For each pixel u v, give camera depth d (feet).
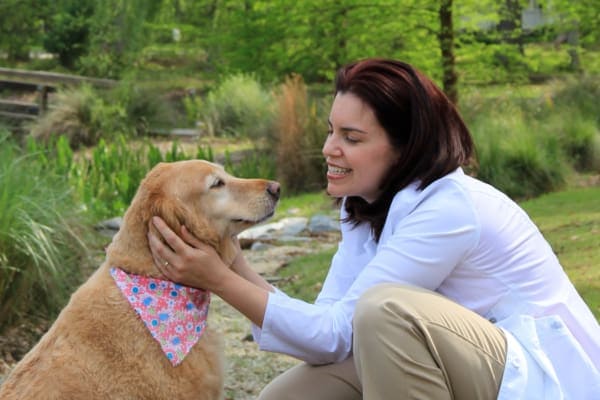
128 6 69.41
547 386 8.50
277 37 44.29
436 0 36.04
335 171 9.89
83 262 20.51
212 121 50.75
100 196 32.37
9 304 17.69
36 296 18.66
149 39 70.44
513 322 8.93
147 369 9.33
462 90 40.96
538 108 41.14
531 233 9.30
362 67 9.67
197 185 9.92
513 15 40.83
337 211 31.48
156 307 9.46
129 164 35.47
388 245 9.23
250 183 10.42
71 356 9.11
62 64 77.61
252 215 10.32
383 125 9.48
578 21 44.60
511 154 32.89
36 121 51.62
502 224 9.09
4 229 17.25
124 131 49.47
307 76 55.01
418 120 9.37
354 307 9.30
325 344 9.30
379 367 8.49
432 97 9.49
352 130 9.56
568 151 36.63
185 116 55.52
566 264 19.22
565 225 23.77
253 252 26.02
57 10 78.84
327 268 22.04
